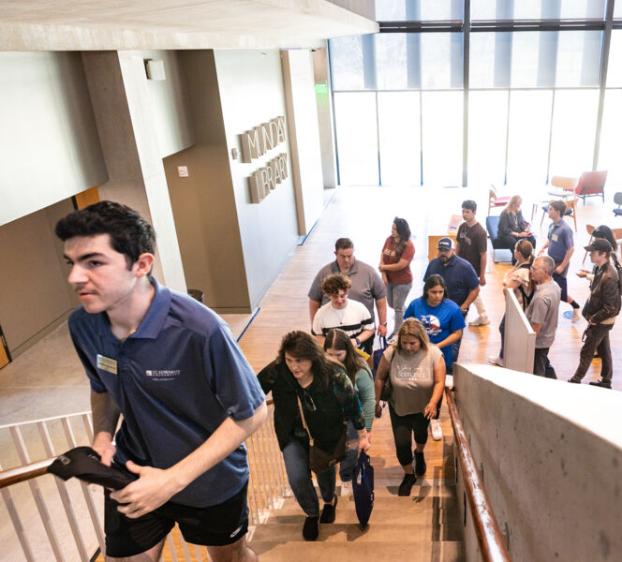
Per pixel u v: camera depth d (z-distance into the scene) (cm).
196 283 854
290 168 1091
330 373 311
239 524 182
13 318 787
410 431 405
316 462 334
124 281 122
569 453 106
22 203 466
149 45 577
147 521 169
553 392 144
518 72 1346
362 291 534
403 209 1305
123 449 163
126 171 587
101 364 143
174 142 714
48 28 431
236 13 422
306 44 1197
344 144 1526
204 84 744
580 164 1406
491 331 749
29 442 580
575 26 1278
